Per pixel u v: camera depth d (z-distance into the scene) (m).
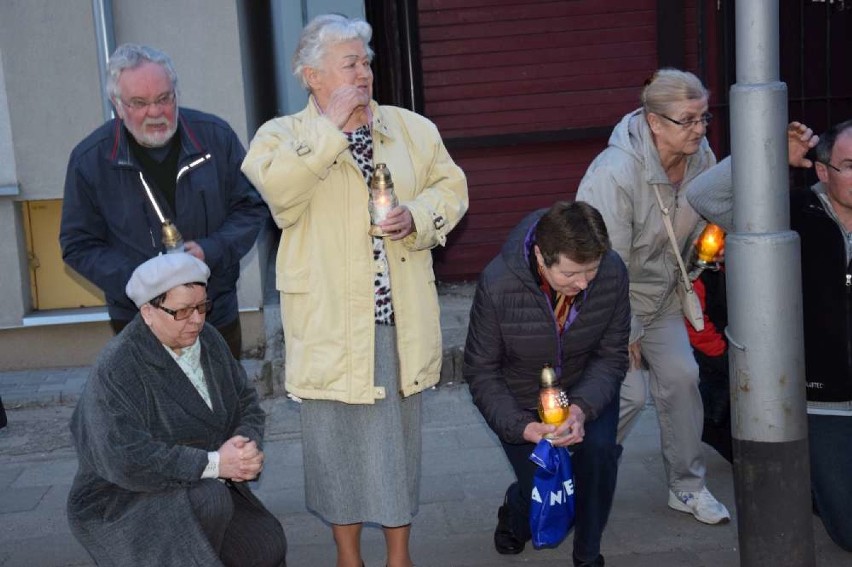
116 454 3.41
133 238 4.25
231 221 4.42
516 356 4.04
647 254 4.54
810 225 4.22
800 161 4.07
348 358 3.87
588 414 3.93
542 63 8.21
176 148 4.30
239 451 3.56
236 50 7.09
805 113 8.26
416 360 3.96
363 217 3.86
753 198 3.70
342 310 3.87
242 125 7.17
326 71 3.81
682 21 8.12
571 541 4.71
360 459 3.99
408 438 4.08
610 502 4.09
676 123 4.23
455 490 5.32
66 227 4.27
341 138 3.69
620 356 4.09
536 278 3.88
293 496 5.34
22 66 6.92
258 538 3.77
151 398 3.53
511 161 8.37
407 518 4.00
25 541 4.95
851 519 4.33
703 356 4.95
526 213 8.43
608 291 3.96
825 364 4.29
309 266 3.91
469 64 8.20
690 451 4.78
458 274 8.52
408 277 3.96
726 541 4.62
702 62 8.18
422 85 8.22
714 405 4.98
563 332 3.98
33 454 6.04
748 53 3.66
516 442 3.98
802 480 3.87
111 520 3.57
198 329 3.54
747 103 3.66
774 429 3.81
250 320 7.26
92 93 6.97
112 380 3.46
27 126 6.97
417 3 8.10
